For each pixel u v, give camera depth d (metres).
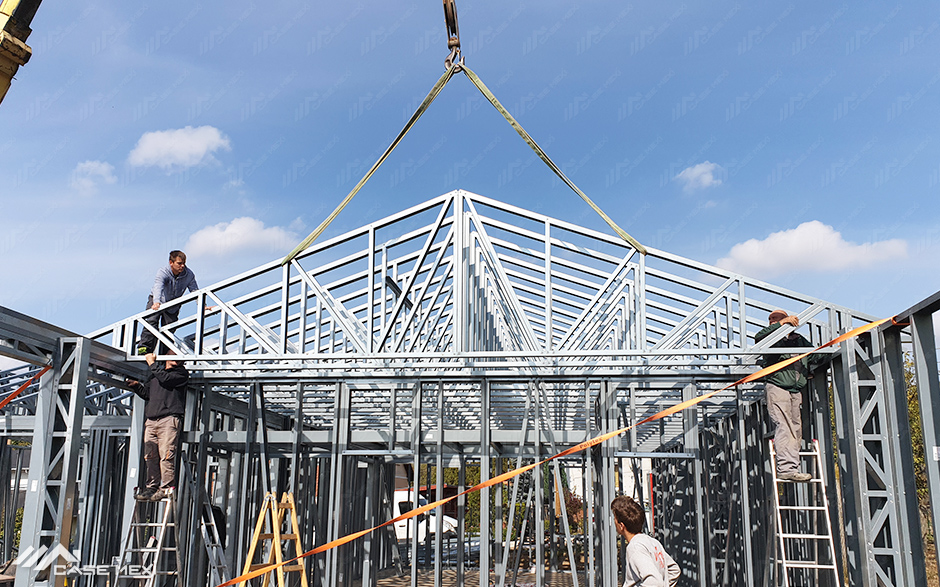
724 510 12.30
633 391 8.95
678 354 7.46
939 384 5.89
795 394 7.73
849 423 7.12
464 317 8.21
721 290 8.01
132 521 8.69
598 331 10.22
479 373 8.84
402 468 27.41
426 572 15.27
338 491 9.05
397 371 8.95
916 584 6.24
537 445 8.77
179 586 8.16
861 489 6.86
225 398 10.23
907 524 6.36
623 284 9.33
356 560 13.65
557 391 9.80
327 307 8.28
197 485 9.05
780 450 7.56
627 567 4.58
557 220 8.23
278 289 8.41
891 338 6.66
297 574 10.68
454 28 6.56
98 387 12.36
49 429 6.91
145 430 8.23
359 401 10.41
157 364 8.23
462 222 8.41
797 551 9.43
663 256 8.04
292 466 9.13
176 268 8.59
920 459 15.28
